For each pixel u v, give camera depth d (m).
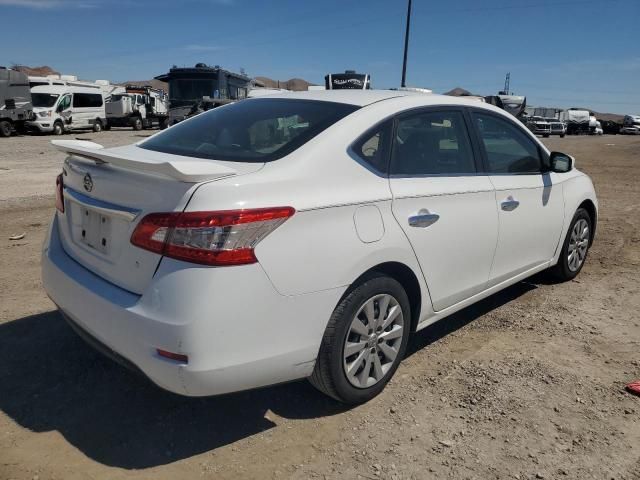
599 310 4.61
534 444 2.85
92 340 2.86
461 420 3.03
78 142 3.27
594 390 3.36
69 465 2.61
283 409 3.11
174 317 2.43
